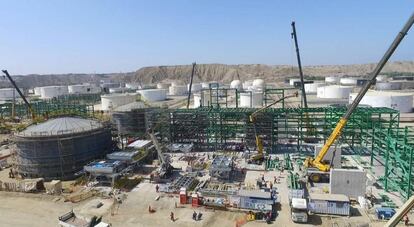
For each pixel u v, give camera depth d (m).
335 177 44.78
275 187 49.28
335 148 53.16
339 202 39.72
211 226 38.19
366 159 61.25
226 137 72.62
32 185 51.38
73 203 46.41
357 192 44.19
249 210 41.69
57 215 42.56
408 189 40.78
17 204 46.50
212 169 53.38
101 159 60.06
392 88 175.50
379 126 60.84
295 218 38.06
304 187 49.00
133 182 52.84
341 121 49.81
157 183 52.91
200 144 75.31
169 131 75.44
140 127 79.81
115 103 130.62
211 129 72.88
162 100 180.50
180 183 51.44
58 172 58.22
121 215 41.81
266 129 69.38
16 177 58.72
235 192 45.66
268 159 62.41
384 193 45.78
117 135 79.56
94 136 62.75
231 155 67.19
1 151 76.69
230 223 38.75
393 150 46.56
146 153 63.19
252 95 131.00
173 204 44.72
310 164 53.31
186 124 74.94
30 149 57.81
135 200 46.50
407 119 93.31
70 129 60.91
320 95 166.12
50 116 78.25
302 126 68.94
